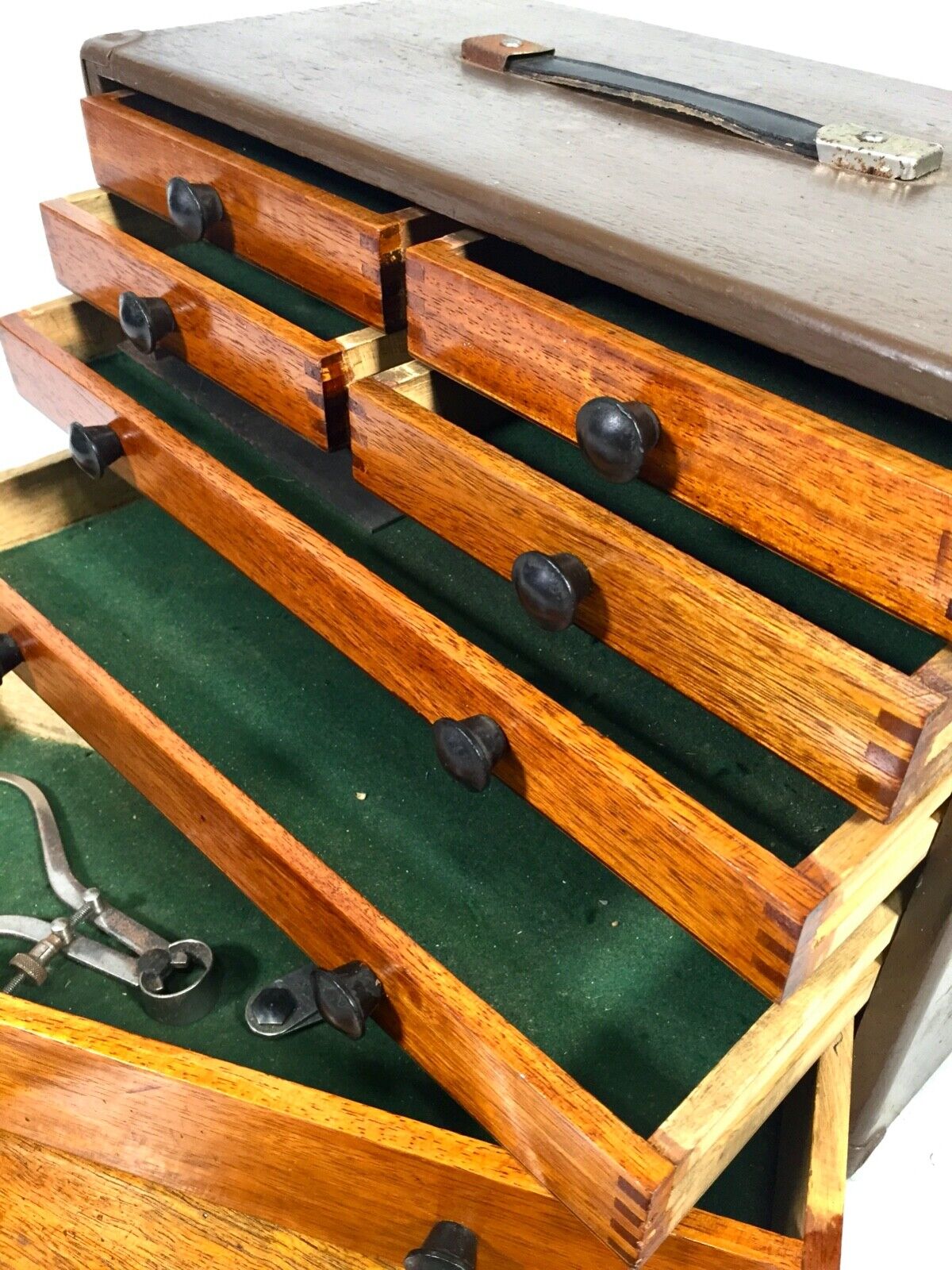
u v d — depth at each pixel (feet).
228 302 2.65
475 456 2.19
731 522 1.94
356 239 2.43
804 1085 2.59
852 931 2.11
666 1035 2.29
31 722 3.62
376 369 2.58
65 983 2.89
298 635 3.27
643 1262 1.95
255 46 3.13
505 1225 2.20
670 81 2.92
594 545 2.01
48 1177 2.76
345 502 2.95
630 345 1.96
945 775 1.89
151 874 3.16
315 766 2.84
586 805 2.00
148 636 3.27
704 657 1.91
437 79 2.88
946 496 1.60
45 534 3.69
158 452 2.85
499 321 2.18
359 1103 2.44
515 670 2.63
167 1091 2.33
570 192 2.16
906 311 1.75
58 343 3.52
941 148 2.48
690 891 1.85
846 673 1.68
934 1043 2.91
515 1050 1.97
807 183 2.28
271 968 2.88
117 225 3.40
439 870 2.58
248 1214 2.66
